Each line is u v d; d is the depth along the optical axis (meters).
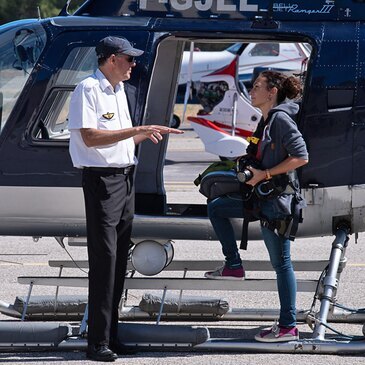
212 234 24.45
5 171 24.23
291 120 22.05
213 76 61.38
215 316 26.69
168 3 24.70
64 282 25.08
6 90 24.33
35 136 24.20
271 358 22.62
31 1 124.50
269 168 22.16
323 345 22.89
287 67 79.00
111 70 21.88
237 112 61.16
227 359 22.61
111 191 21.92
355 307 28.59
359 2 24.20
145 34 24.25
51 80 24.20
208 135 51.38
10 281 32.41
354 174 23.89
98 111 21.73
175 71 27.17
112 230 21.98
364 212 24.14
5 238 40.47
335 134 23.81
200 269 26.09
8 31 24.64
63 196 24.17
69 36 24.31
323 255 37.03
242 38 24.34
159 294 27.02
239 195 23.52
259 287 23.95
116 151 21.84
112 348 23.02
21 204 24.27
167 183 55.19
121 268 22.91
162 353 23.20
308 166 23.88
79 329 24.61
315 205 23.95
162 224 24.36
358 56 23.81
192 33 24.23
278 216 22.11
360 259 36.38
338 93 23.80
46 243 39.34
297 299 29.98
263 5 24.42
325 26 24.14
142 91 24.03
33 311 26.42
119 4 25.11
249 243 39.28
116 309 22.95
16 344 23.00
